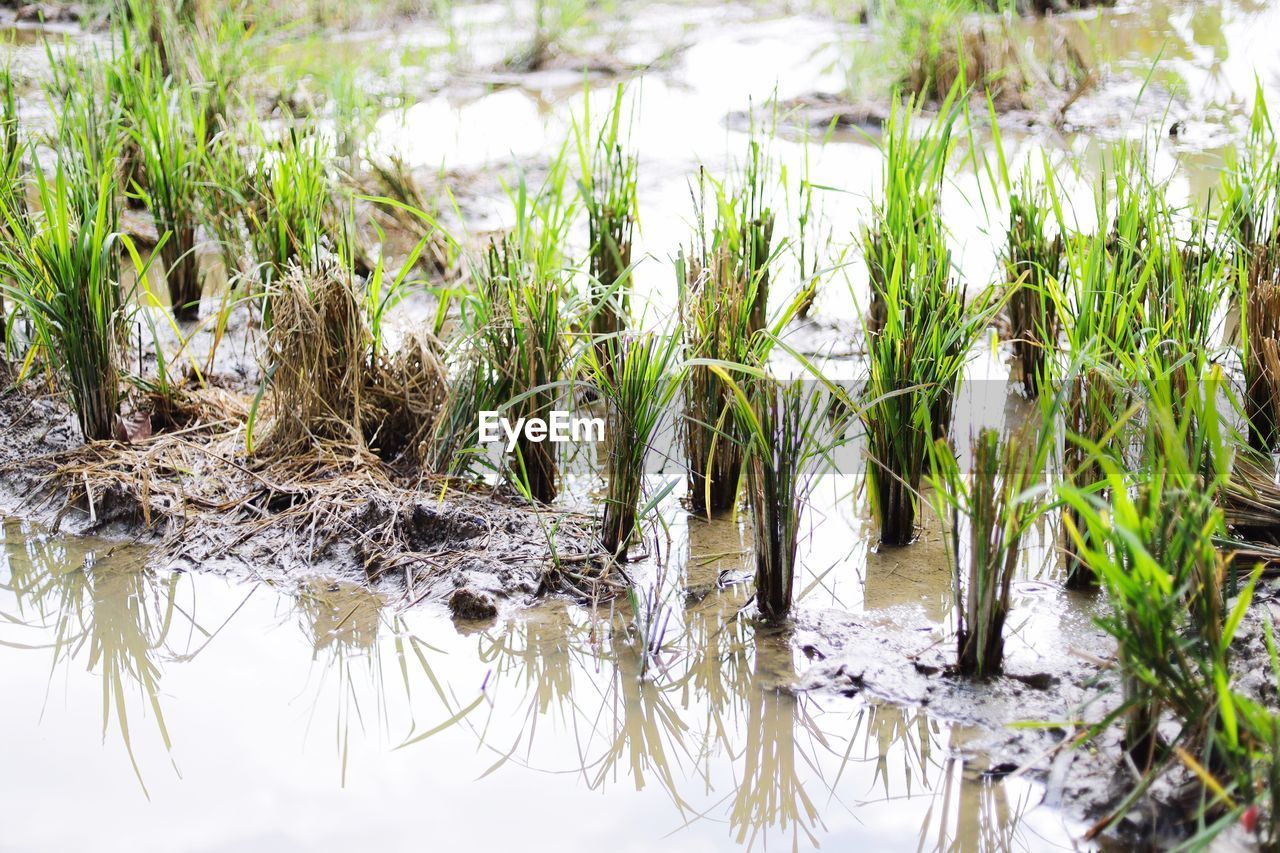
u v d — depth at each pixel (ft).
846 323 14.37
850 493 13.15
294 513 12.81
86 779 11.51
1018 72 18.88
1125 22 22.58
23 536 12.85
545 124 17.65
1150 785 11.09
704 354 12.73
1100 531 11.15
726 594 12.35
